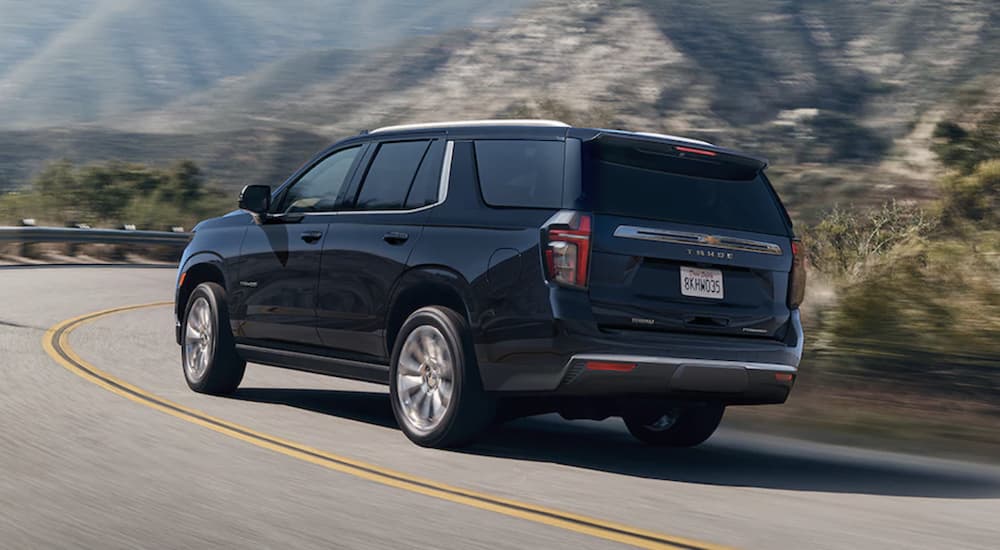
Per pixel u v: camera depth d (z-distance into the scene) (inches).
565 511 232.8
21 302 709.3
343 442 303.4
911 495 267.4
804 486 274.7
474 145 305.9
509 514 228.1
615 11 7224.4
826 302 465.1
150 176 1503.4
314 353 343.9
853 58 6624.0
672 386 280.7
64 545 196.9
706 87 6378.0
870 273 488.7
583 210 275.9
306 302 342.3
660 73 6555.1
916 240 502.3
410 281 306.5
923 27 6486.2
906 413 392.8
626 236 277.3
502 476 268.5
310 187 357.1
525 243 281.0
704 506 243.9
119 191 1444.4
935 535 223.5
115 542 199.3
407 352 305.0
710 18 7381.9
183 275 396.8
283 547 198.5
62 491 235.0
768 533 219.6
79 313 656.4
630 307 276.7
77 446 280.4
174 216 1448.1
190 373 387.2
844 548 210.1
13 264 1125.7
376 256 317.7
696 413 327.3
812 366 436.8
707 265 286.8
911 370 417.1
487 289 286.0
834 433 362.6
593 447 325.4
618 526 220.8
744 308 291.3
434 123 322.0
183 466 262.8
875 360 425.1
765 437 355.9
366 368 325.7
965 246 487.2
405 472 266.8
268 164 6476.4
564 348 272.7
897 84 5275.6
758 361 289.7
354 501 234.8
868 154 2795.3
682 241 283.0
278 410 356.2
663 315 279.9
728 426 375.6
